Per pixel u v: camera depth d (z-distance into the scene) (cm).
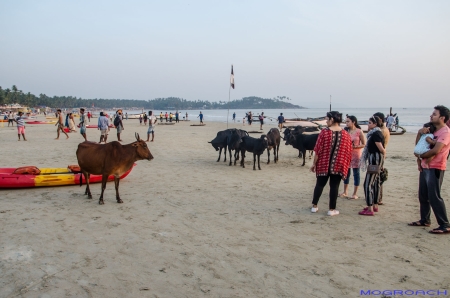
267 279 455
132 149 807
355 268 486
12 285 441
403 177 1143
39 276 465
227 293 421
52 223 676
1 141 2206
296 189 979
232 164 1417
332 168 699
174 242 582
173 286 438
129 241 586
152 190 959
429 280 452
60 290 429
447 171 1261
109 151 800
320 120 3875
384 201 844
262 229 646
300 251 544
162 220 697
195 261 510
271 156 1680
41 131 3197
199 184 1039
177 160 1516
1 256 526
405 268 485
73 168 1034
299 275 466
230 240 591
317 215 732
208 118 9112
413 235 611
